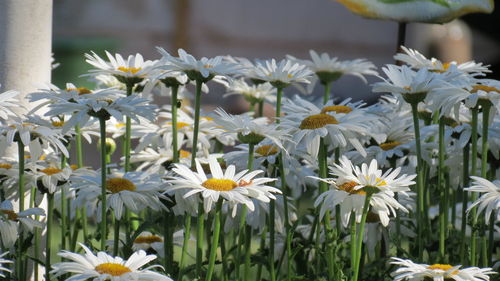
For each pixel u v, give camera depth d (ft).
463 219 4.74
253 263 4.81
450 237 4.90
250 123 4.54
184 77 4.73
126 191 4.54
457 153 4.94
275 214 4.80
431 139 5.03
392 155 4.81
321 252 4.65
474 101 4.59
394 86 4.64
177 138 4.93
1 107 4.59
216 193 4.33
